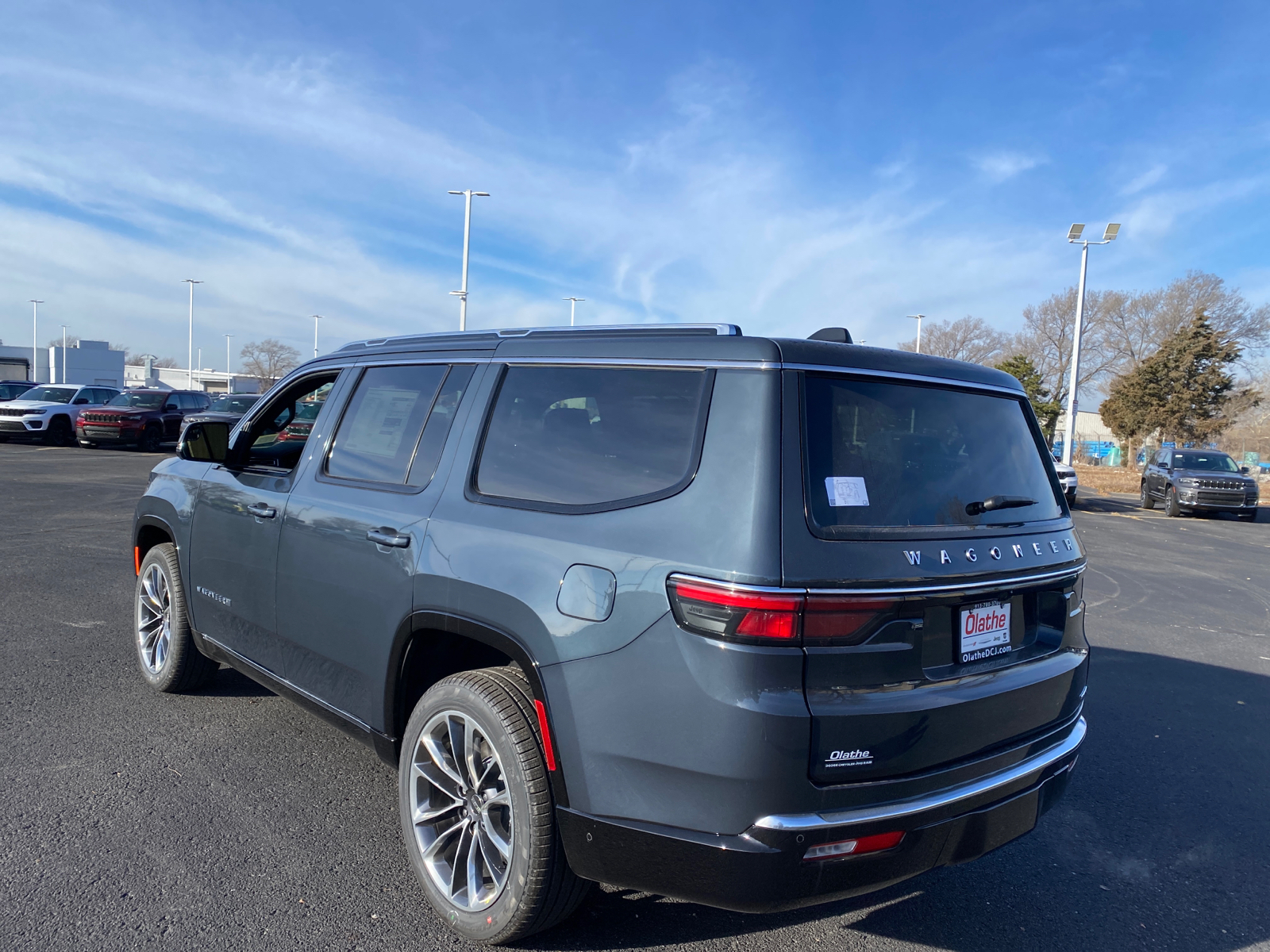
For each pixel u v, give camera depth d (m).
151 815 3.27
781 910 2.12
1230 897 3.15
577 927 2.75
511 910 2.47
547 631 2.37
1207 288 58.69
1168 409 43.41
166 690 4.54
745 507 2.13
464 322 34.09
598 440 2.55
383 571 2.94
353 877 2.93
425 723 2.75
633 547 2.27
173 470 4.48
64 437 24.20
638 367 2.56
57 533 9.20
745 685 2.04
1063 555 2.77
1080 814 3.82
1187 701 5.46
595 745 2.27
